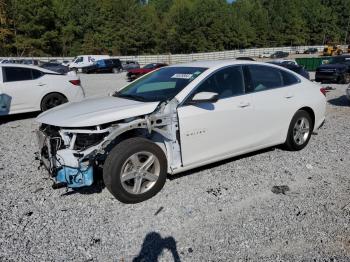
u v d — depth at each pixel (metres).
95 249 3.26
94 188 4.48
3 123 8.84
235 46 86.06
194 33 77.88
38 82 9.23
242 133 4.90
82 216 3.82
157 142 4.34
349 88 10.95
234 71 4.93
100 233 3.50
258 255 3.13
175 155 4.33
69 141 3.96
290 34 96.88
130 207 4.00
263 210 3.88
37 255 3.17
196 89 4.47
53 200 4.19
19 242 3.36
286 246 3.24
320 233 3.43
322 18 104.69
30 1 54.44
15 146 6.52
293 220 3.66
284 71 5.68
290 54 79.19
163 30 76.50
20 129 8.06
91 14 66.69
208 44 79.81
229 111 4.67
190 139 4.37
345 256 3.09
